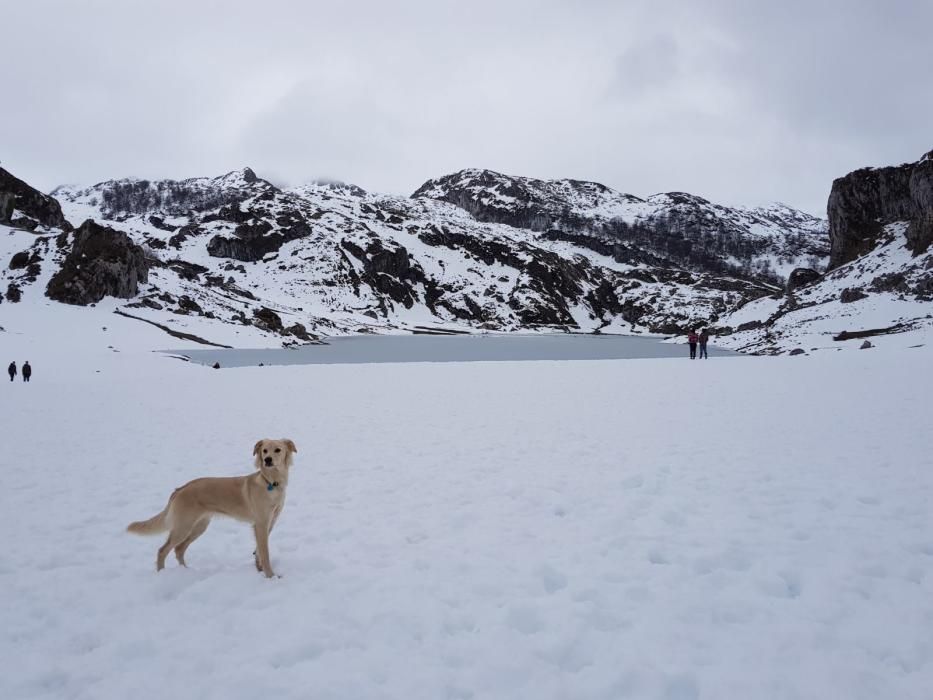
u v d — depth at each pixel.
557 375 32.25
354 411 20.25
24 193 125.62
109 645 5.41
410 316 178.62
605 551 7.48
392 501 9.89
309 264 171.88
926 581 6.30
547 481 10.91
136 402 23.31
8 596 6.54
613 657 5.01
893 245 107.25
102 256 90.00
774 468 11.19
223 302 107.56
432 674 4.80
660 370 33.66
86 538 8.42
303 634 5.51
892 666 4.78
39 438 15.85
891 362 31.64
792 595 6.36
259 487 6.91
